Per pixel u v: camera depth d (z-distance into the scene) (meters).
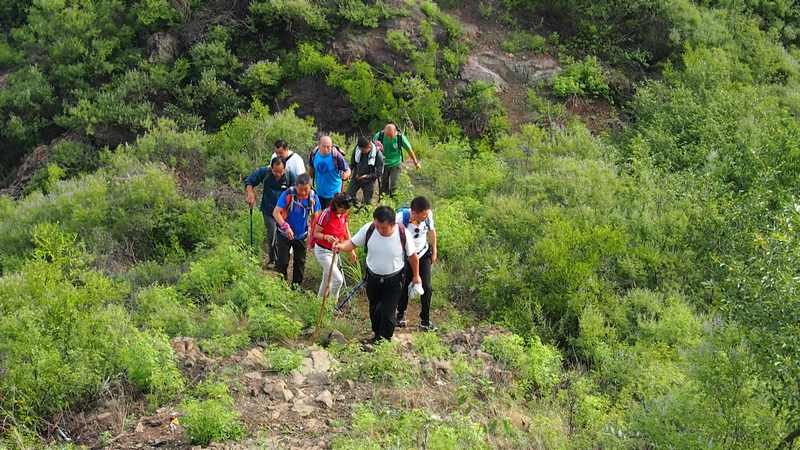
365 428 6.97
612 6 18.88
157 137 15.05
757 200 11.16
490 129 16.39
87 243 11.83
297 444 6.84
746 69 18.25
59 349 8.02
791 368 6.36
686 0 18.95
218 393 7.39
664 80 17.84
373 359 8.06
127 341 8.01
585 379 8.52
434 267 10.90
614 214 12.10
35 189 16.66
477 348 8.88
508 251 11.28
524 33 18.69
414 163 13.67
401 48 17.22
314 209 10.04
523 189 13.15
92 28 19.39
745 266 7.55
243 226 12.05
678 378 8.29
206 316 9.45
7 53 20.36
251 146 14.64
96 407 7.50
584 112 17.16
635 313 10.11
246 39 18.20
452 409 7.57
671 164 14.84
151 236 12.27
